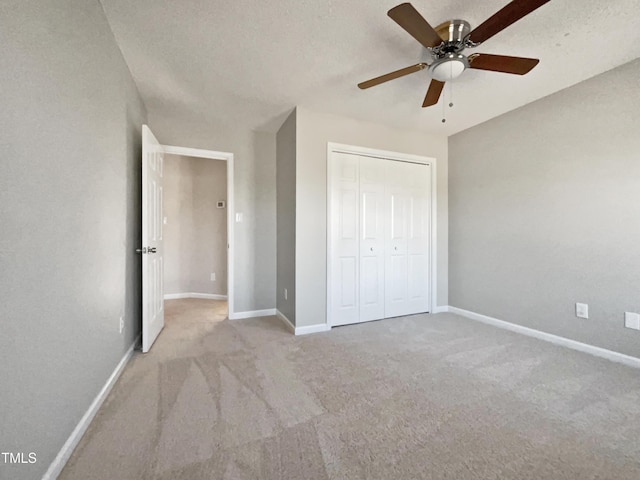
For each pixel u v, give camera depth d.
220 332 2.88
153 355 2.29
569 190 2.48
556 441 1.34
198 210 4.58
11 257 0.91
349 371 2.04
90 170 1.49
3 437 0.86
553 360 2.21
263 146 3.54
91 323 1.50
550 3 1.56
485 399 1.69
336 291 3.10
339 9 1.62
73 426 1.29
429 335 2.79
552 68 2.20
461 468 1.18
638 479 1.13
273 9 1.62
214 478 1.12
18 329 0.94
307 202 2.92
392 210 3.41
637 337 2.10
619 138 2.18
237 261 3.42
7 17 0.89
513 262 2.92
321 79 2.37
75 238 1.33
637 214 2.10
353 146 3.13
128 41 1.90
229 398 1.68
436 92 2.08
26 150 0.98
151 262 2.48
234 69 2.22
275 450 1.28
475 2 1.56
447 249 3.70
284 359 2.24
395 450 1.28
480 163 3.26
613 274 2.22
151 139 2.46
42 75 1.07
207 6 1.60
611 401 1.67
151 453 1.25
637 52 2.01
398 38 1.87
